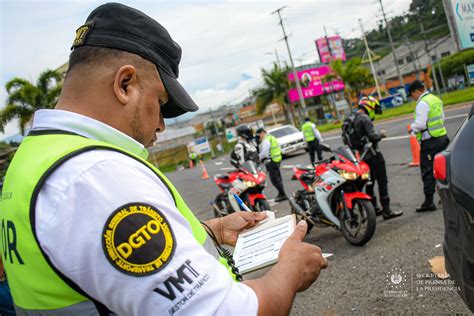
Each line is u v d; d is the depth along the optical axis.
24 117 23.77
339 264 4.60
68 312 0.96
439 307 3.11
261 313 1.00
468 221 2.26
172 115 1.36
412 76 70.56
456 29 17.53
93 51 1.15
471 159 2.32
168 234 0.97
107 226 0.92
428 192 5.69
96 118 1.15
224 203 7.80
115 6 1.19
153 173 1.10
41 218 0.95
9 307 2.21
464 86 36.91
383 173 5.87
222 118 83.62
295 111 59.94
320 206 5.46
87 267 0.92
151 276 0.91
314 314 3.57
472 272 2.27
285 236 1.40
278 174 9.02
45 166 1.00
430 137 5.56
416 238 4.74
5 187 1.11
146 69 1.19
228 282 1.00
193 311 0.92
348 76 49.41
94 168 0.98
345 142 6.44
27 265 0.97
